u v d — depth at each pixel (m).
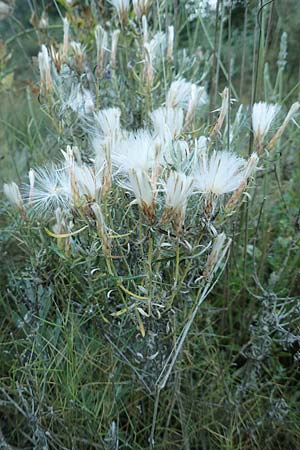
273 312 0.28
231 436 0.27
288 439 0.30
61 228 0.23
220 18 0.36
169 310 0.23
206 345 0.31
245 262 0.33
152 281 0.22
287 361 0.34
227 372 0.31
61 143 0.30
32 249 0.28
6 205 0.34
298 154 0.40
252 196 0.36
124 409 0.28
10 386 0.30
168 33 0.33
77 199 0.21
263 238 0.36
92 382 0.29
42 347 0.28
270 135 0.31
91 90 0.33
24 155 0.43
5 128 0.44
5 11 0.41
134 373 0.27
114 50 0.31
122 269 0.26
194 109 0.26
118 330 0.28
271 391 0.31
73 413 0.28
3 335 0.32
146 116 0.30
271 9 0.32
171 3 0.41
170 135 0.22
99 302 0.27
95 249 0.23
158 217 0.21
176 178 0.19
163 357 0.25
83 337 0.29
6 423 0.31
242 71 0.35
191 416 0.30
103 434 0.27
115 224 0.24
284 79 0.45
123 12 0.31
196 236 0.22
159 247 0.21
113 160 0.22
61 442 0.27
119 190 0.23
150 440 0.25
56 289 0.30
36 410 0.27
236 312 0.36
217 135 0.25
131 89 0.33
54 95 0.31
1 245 0.35
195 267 0.23
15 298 0.29
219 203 0.22
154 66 0.33
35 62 0.37
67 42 0.30
